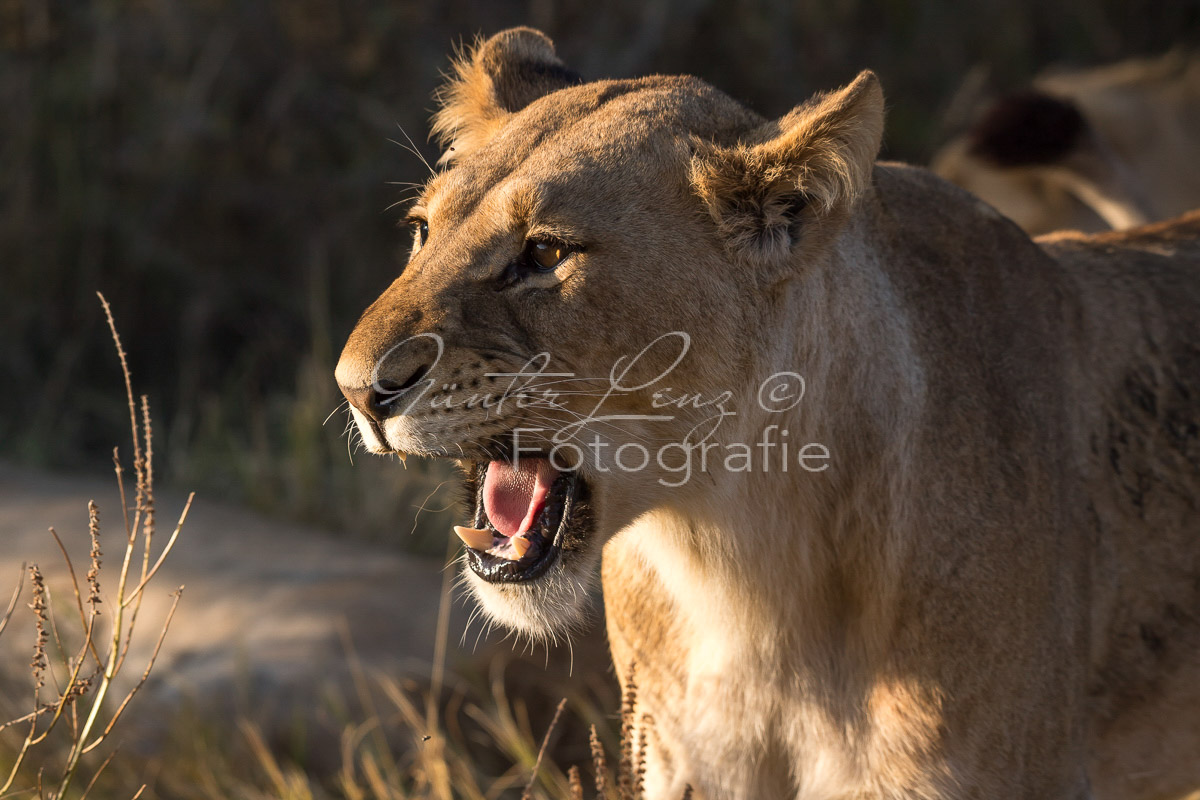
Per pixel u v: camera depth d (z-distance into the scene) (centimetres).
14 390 1375
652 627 546
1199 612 562
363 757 761
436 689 765
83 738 508
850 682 509
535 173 476
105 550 911
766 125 491
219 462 1203
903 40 1614
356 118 1473
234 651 809
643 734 520
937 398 496
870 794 503
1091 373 556
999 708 488
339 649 807
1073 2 1688
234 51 1467
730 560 512
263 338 1412
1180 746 574
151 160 1421
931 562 488
